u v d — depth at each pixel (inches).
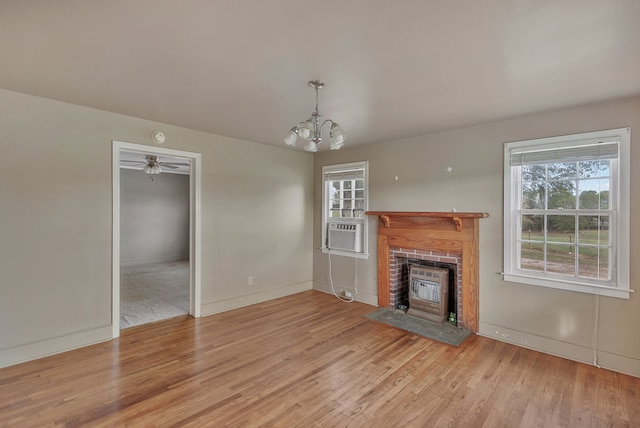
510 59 79.4
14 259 108.2
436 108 117.6
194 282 158.4
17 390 94.0
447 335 138.0
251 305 179.9
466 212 142.9
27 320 111.0
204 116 131.6
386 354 120.3
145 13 61.1
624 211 106.2
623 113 106.3
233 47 74.7
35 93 107.5
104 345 125.1
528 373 106.9
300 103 113.8
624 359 106.6
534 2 56.8
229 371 106.8
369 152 183.0
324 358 116.9
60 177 116.9
